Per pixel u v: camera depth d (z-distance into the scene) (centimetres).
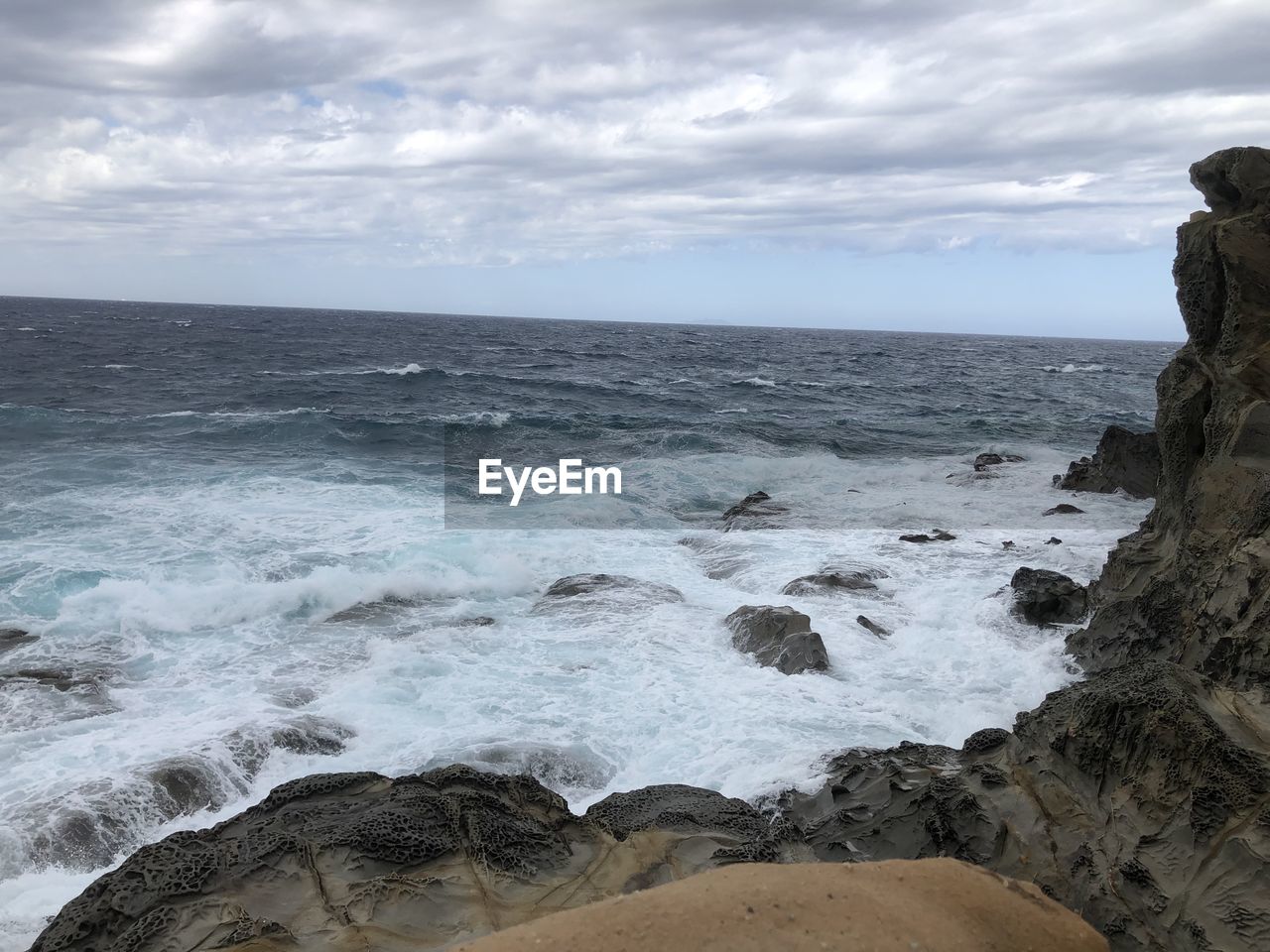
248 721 850
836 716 895
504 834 525
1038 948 337
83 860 660
